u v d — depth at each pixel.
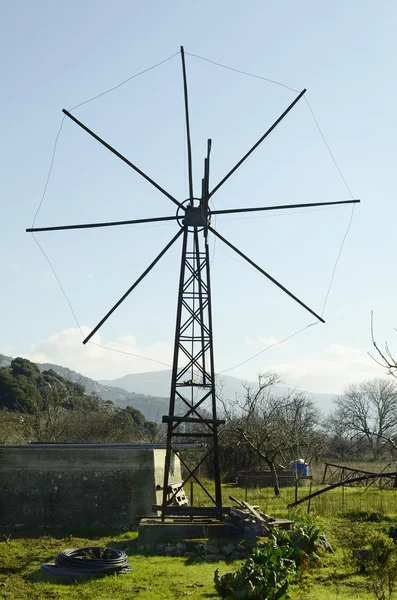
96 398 84.31
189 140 23.05
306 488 37.59
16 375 77.81
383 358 11.42
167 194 22.83
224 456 49.38
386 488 35.38
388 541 16.64
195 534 20.16
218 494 21.72
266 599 13.24
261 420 55.00
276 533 18.55
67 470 23.92
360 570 16.45
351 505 27.30
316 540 18.23
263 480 41.19
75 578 16.09
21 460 24.05
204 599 14.18
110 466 23.92
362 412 96.69
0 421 56.31
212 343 22.48
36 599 14.34
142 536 20.27
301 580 15.80
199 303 22.83
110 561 16.73
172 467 27.39
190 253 23.11
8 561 18.27
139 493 23.69
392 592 14.55
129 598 14.41
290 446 44.69
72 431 58.62
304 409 92.50
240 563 18.09
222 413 59.03
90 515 23.61
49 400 65.12
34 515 23.64
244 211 23.05
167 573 16.78
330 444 78.56
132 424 70.38
